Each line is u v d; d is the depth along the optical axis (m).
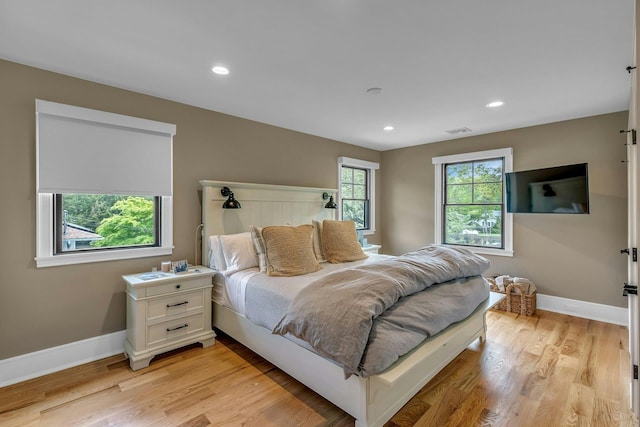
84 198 2.61
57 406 1.97
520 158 3.92
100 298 2.61
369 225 5.26
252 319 2.42
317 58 2.16
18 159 2.25
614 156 3.32
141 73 2.40
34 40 1.93
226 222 3.28
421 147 4.89
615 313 3.33
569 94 2.80
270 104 3.10
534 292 3.66
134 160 2.74
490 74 2.40
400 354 1.68
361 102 3.03
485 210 4.30
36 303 2.34
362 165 5.00
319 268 2.93
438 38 1.90
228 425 1.80
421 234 4.91
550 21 1.72
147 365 2.46
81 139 2.47
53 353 2.39
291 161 4.04
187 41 1.94
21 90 2.24
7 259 2.22
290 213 3.89
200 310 2.77
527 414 1.90
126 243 2.83
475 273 2.65
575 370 2.39
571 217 3.59
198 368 2.43
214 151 3.29
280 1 1.56
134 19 1.71
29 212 2.30
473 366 2.46
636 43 1.13
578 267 3.55
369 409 1.67
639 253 1.26
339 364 1.71
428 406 1.98
